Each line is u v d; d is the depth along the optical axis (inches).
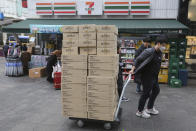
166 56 279.1
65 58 128.0
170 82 267.6
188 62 327.9
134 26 293.6
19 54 334.0
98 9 342.3
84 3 345.4
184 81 272.4
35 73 322.7
